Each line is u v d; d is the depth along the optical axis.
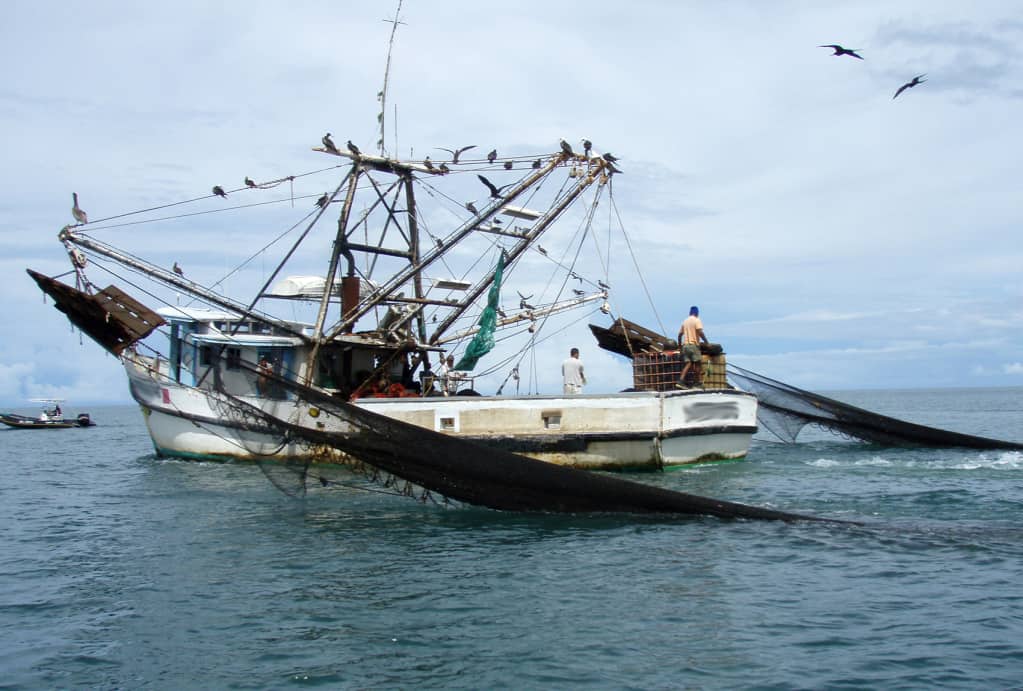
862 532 12.97
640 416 21.33
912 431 28.70
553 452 21.22
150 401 24.66
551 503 14.78
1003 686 7.11
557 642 8.26
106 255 23.20
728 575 10.55
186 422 24.05
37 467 27.30
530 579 10.51
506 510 15.05
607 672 7.52
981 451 27.83
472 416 21.09
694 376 23.36
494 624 8.80
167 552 12.27
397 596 9.82
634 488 14.51
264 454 16.14
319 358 24.05
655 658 7.82
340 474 15.75
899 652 7.89
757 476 20.44
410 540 12.90
